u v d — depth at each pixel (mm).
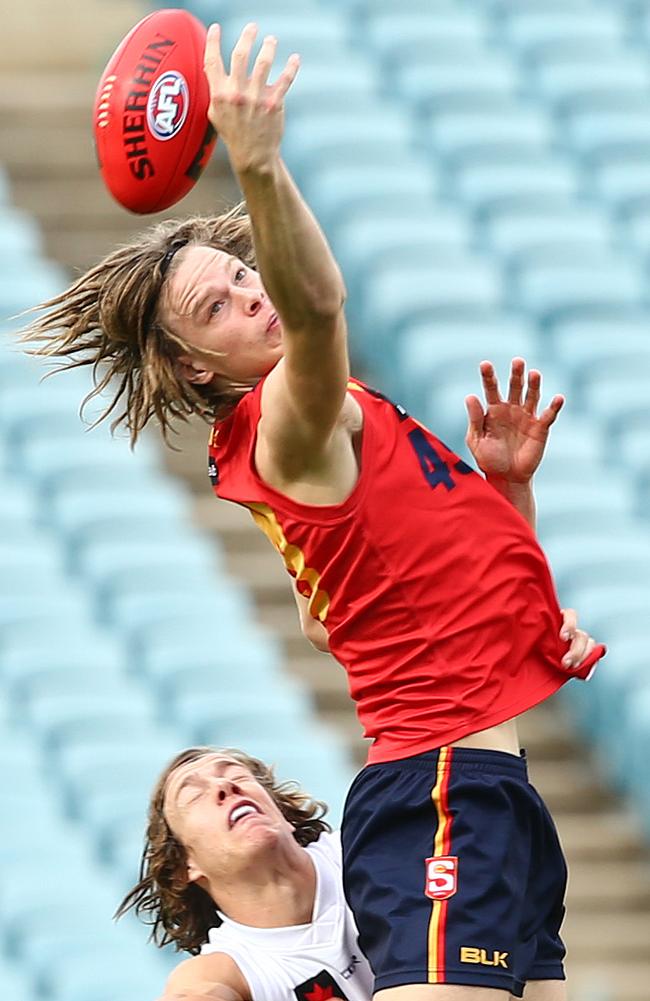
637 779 31359
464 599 11812
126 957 27203
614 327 39344
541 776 32125
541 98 46031
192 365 12203
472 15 48125
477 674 11781
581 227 42219
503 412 12953
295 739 31172
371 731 12031
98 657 32781
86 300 12578
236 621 33906
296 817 14609
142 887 14625
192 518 36875
